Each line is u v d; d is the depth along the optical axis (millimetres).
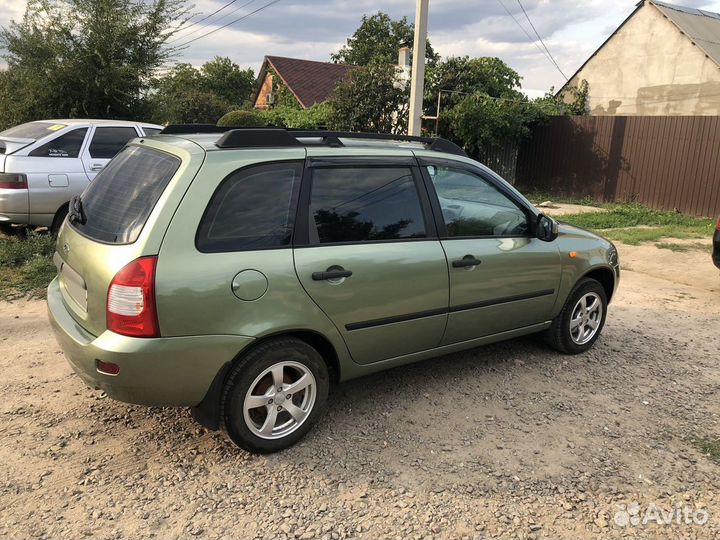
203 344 2877
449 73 16906
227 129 3875
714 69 17078
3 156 7246
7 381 3988
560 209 14320
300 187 3246
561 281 4465
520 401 3943
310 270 3168
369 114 16609
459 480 3047
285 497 2871
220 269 2900
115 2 13984
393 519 2742
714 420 3773
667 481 3104
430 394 4004
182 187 2904
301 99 30484
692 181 13969
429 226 3734
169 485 2928
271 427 3197
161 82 14906
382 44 45250
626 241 9727
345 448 3309
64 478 2947
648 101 18812
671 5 19188
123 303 2762
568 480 3078
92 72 13758
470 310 3930
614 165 15594
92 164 7793
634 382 4320
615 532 2715
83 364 2924
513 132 16766
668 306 6375
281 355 3143
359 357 3510
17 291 5914
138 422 3510
